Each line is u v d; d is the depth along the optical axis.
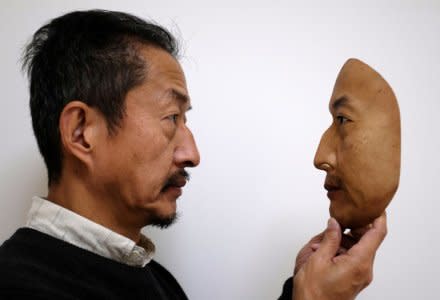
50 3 0.79
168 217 0.52
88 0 0.79
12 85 0.78
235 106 0.79
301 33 0.80
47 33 0.50
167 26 0.79
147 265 0.66
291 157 0.79
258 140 0.79
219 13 0.79
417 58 0.80
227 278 0.79
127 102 0.47
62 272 0.45
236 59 0.79
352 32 0.80
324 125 0.79
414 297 0.78
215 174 0.79
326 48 0.80
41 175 0.77
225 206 0.79
